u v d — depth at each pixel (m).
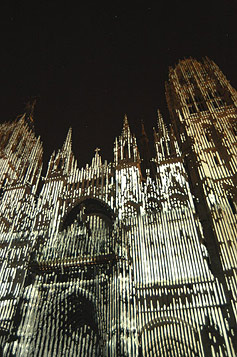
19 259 39.91
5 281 38.00
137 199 42.00
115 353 29.39
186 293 31.89
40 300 35.56
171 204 40.06
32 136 63.78
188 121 49.28
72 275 37.22
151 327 30.80
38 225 43.25
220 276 32.53
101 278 35.69
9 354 31.67
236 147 42.47
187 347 28.95
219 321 29.34
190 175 43.88
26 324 33.72
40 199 46.75
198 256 34.25
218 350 27.95
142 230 38.44
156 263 34.91
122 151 50.00
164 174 44.12
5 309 35.25
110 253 36.16
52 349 32.44
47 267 37.25
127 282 34.03
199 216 38.53
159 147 48.91
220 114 48.03
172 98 59.91
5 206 47.88
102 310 32.97
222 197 37.97
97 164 50.50
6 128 65.38
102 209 44.78
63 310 34.97
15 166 56.28
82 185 47.44
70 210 44.47
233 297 29.97
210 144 44.66
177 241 36.22
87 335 33.66
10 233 43.72
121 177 45.72
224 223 35.44
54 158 54.59
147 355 29.30
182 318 30.42
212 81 55.56
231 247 33.28
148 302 32.19
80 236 40.25
